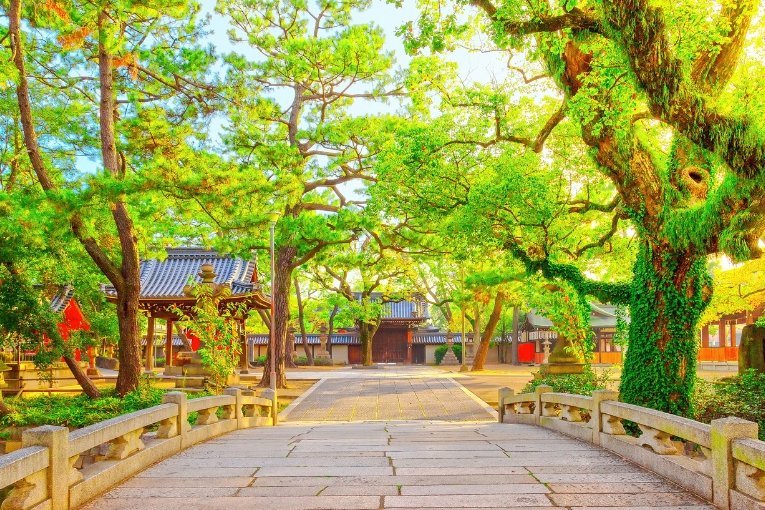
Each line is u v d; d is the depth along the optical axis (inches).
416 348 2425.0
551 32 365.7
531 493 232.2
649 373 436.5
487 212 530.0
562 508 211.8
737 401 441.4
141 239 860.6
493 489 238.5
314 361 2091.5
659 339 435.5
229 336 748.6
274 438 421.7
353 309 1803.6
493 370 1636.3
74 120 898.1
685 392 431.8
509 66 587.5
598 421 358.9
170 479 261.7
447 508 210.7
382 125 886.4
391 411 786.2
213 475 269.3
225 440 406.3
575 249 720.3
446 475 265.7
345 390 987.3
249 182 659.4
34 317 675.4
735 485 210.2
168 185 595.8
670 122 334.3
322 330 2206.0
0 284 670.5
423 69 580.7
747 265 816.3
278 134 1052.5
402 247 1024.9
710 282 440.1
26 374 990.4
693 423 245.4
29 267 735.7
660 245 436.1
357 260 1146.0
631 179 432.8
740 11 405.4
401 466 287.9
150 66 757.3
